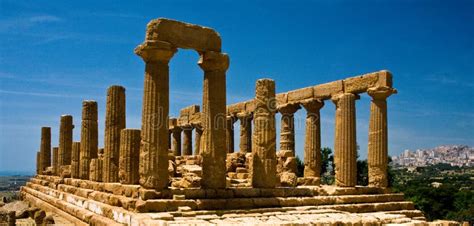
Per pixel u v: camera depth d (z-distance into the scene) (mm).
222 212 21422
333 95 31953
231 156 34594
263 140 25062
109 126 28078
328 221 20406
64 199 31281
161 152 21906
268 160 25000
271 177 25000
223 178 23500
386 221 22516
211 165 23328
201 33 23328
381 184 29547
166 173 22062
